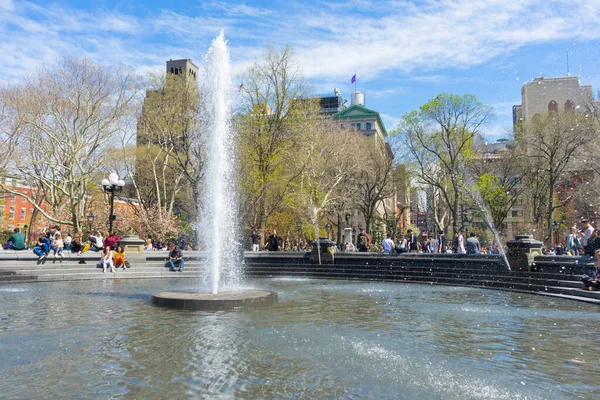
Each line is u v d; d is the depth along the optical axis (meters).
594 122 37.09
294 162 36.28
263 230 36.84
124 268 24.53
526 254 18.34
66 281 21.03
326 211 46.12
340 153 42.28
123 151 41.28
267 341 8.47
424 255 23.12
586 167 39.28
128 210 44.12
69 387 5.83
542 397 5.57
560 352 7.78
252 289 15.35
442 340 8.70
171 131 37.00
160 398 5.46
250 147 35.09
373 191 53.38
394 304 13.79
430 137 43.75
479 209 48.22
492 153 47.47
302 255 27.05
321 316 11.38
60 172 39.94
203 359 7.20
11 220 68.00
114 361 7.06
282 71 35.62
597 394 5.69
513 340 8.71
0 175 35.69
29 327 9.70
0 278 19.41
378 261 24.86
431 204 56.06
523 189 47.09
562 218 50.75
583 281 14.88
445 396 5.59
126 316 11.11
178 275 24.75
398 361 7.14
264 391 5.73
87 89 37.00
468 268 21.12
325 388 5.86
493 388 5.88
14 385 5.90
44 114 35.84
